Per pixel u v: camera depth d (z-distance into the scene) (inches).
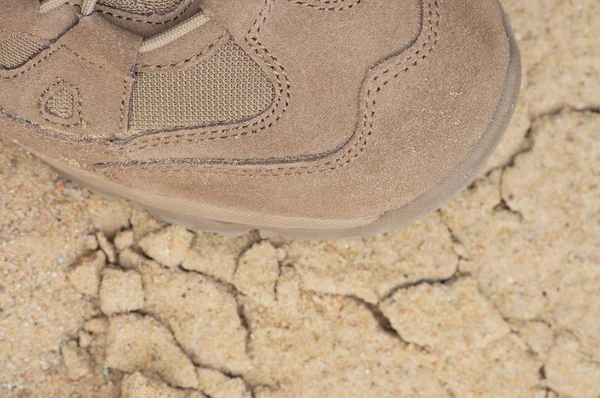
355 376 21.3
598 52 21.7
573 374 21.5
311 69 19.1
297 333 21.3
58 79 19.3
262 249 21.3
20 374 21.0
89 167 19.9
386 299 21.4
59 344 21.1
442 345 21.3
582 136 21.6
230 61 19.1
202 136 19.4
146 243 21.2
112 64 19.1
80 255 21.2
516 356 21.5
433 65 19.1
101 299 21.0
